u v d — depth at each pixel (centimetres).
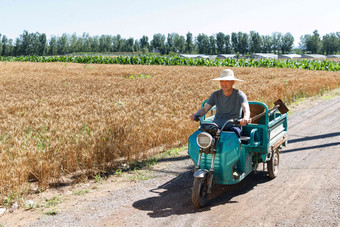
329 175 612
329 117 1185
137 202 522
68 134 753
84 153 673
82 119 913
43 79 2516
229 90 539
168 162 726
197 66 4897
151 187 586
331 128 1011
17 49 18700
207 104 561
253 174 649
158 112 1019
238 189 571
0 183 536
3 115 1032
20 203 514
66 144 690
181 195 546
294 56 15550
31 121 917
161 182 609
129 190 574
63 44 19738
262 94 1454
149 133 811
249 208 487
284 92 1570
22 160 591
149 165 707
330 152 764
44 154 633
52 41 19500
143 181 617
